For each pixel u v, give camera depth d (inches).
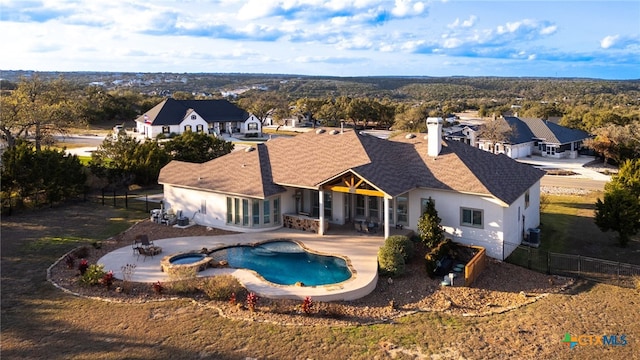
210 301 832.3
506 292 891.4
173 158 1999.3
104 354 659.4
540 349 681.6
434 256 973.2
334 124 4859.7
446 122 4266.7
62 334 714.2
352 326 749.9
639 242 1212.5
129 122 4820.4
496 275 971.9
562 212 1555.1
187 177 1355.8
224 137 3855.8
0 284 899.4
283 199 1268.5
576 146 3157.0
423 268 992.2
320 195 1178.0
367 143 1323.8
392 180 1136.2
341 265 1003.9
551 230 1326.3
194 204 1323.8
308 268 990.4
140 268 972.6
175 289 863.7
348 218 1289.4
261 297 836.0
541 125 3159.5
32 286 891.4
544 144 3075.8
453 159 1198.3
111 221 1349.7
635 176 1373.0
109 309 798.5
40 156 1507.1
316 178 1200.8
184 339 701.9
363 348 682.8
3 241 1157.7
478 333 731.4
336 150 1307.8
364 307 820.0
